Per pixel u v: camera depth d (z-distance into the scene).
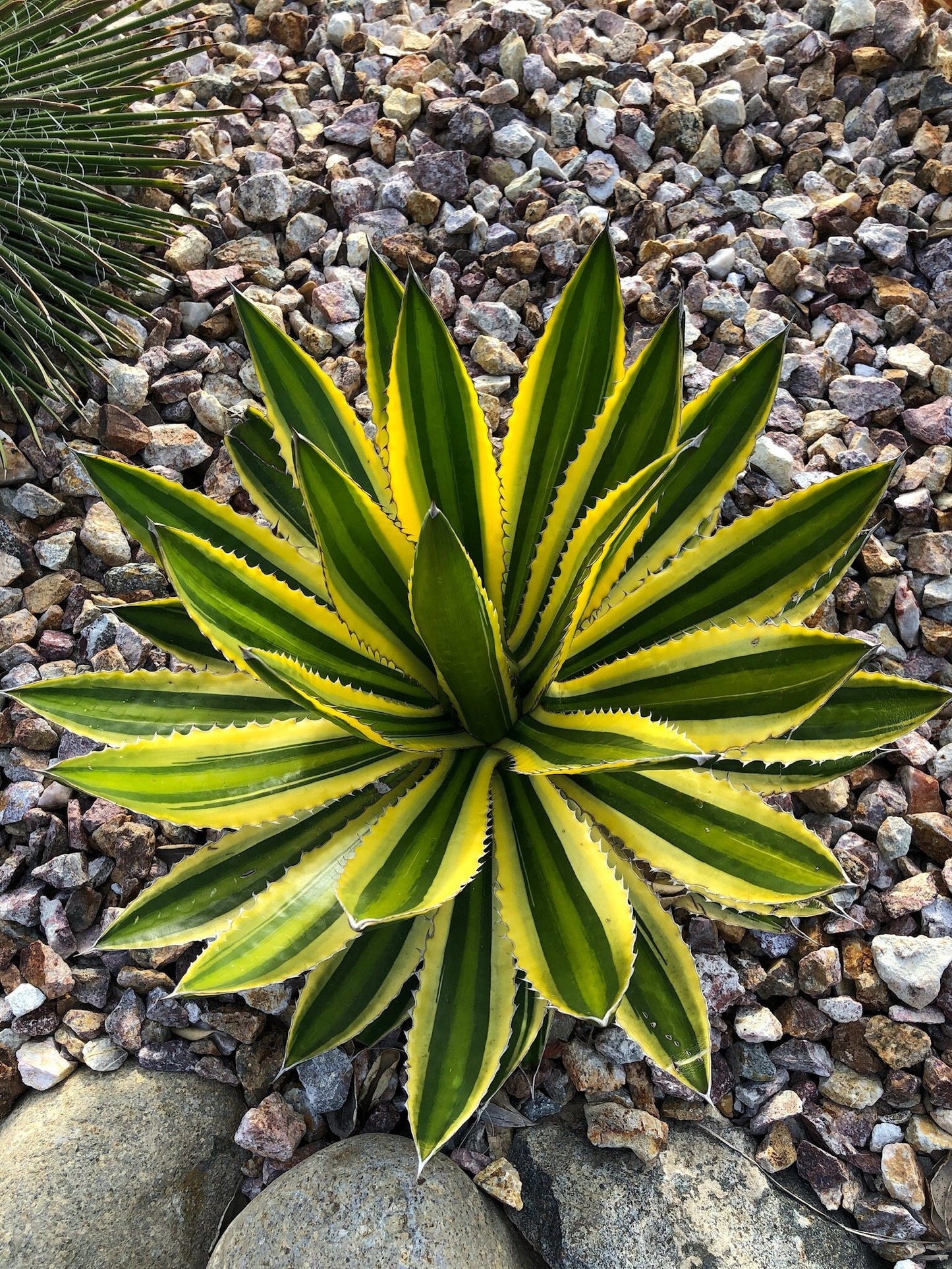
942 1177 0.54
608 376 0.53
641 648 0.53
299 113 0.93
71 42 0.80
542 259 0.82
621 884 0.42
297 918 0.46
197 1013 0.57
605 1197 0.52
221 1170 0.55
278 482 0.58
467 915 0.47
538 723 0.50
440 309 0.80
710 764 0.53
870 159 0.88
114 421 0.72
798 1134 0.56
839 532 0.48
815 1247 0.52
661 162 0.89
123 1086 0.56
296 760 0.50
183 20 0.99
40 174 0.75
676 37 0.99
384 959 0.49
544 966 0.42
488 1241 0.50
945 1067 0.55
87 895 0.60
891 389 0.76
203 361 0.77
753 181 0.88
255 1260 0.48
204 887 0.49
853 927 0.59
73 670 0.67
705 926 0.59
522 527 0.56
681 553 0.54
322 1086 0.54
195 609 0.45
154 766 0.47
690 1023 0.45
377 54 0.95
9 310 0.72
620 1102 0.54
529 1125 0.55
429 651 0.46
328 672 0.51
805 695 0.44
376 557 0.50
